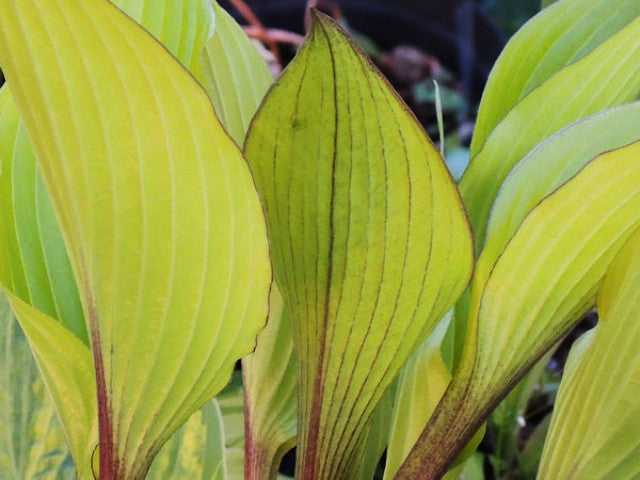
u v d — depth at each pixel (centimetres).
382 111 42
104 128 41
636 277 47
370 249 44
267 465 58
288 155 44
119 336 45
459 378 49
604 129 50
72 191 42
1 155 54
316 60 42
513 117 56
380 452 64
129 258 43
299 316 48
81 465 51
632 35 53
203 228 43
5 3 39
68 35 39
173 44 54
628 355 48
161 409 46
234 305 45
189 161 42
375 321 46
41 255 56
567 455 51
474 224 57
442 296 46
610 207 44
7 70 41
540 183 49
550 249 45
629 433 49
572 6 60
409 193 43
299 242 45
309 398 49
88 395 50
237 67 57
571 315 48
